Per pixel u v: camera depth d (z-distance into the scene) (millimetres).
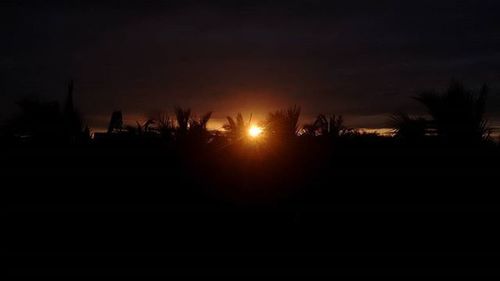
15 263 6566
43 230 7859
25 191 9188
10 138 10391
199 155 9484
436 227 7824
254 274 6363
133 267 6496
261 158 9258
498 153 8695
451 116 9172
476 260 6703
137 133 10477
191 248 7301
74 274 6227
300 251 7133
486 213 7969
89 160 9594
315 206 8680
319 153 9148
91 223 8219
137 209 8742
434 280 6078
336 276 6289
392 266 6582
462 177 8508
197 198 9117
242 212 8688
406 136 9250
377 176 8805
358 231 7855
